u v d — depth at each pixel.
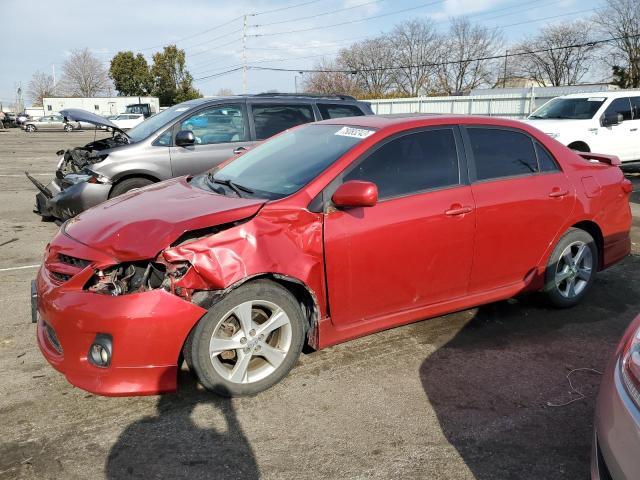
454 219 3.69
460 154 3.88
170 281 2.88
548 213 4.19
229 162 4.41
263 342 3.19
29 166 15.80
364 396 3.25
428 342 3.98
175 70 69.94
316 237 3.22
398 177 3.60
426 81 64.00
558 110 12.32
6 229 7.36
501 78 64.94
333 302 3.34
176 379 2.96
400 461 2.68
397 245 3.49
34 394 3.21
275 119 7.52
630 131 11.77
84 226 3.29
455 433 2.91
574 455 2.75
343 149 3.59
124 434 2.86
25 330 4.07
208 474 2.57
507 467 2.66
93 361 2.87
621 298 4.90
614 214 4.67
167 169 6.83
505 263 4.05
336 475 2.58
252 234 3.05
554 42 60.16
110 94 88.75
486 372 3.56
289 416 3.04
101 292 2.88
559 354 3.82
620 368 2.21
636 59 42.91
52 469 2.59
